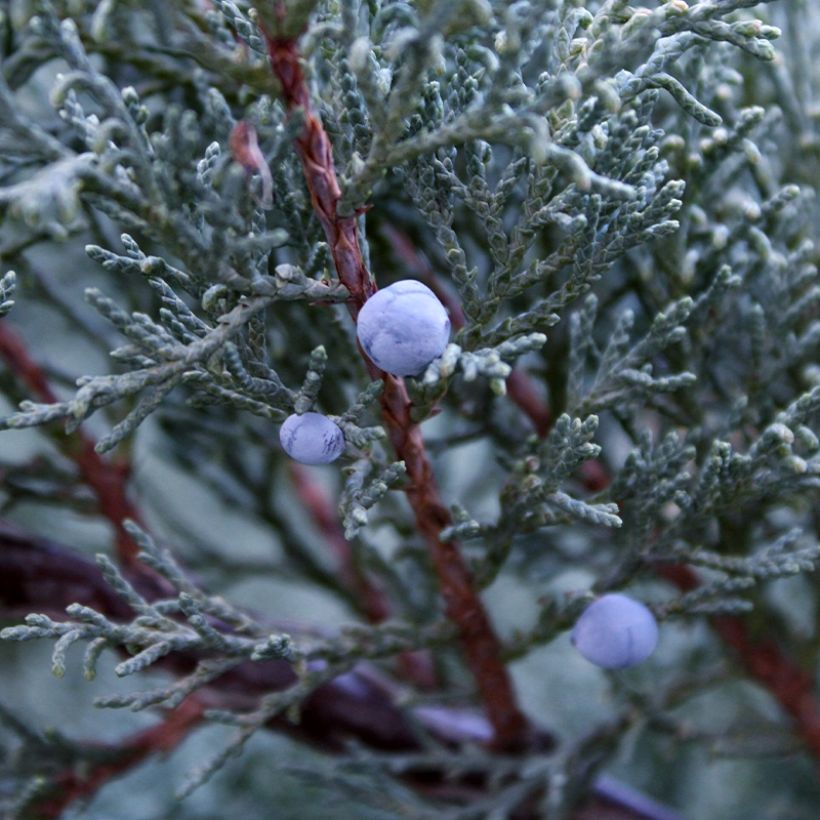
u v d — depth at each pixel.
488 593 0.45
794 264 0.25
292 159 0.22
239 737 0.23
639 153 0.22
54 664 0.22
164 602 0.23
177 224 0.20
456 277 0.22
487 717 0.27
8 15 0.25
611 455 0.28
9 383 0.27
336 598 0.31
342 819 0.39
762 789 0.41
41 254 0.31
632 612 0.23
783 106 0.27
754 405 0.25
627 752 0.27
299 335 0.26
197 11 0.20
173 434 0.29
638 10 0.21
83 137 0.21
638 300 0.27
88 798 0.27
